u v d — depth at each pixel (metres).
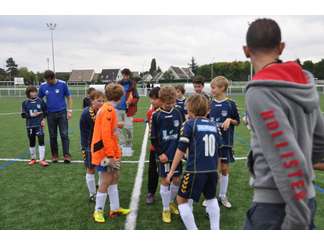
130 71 8.50
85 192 5.92
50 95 7.97
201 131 3.78
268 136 1.73
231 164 7.79
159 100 4.55
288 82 1.76
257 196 1.94
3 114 21.11
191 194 3.78
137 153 9.16
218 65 74.06
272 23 1.93
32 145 8.06
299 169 1.67
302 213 1.71
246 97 1.82
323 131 2.00
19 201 5.49
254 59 1.98
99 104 5.16
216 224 3.90
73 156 9.04
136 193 5.81
